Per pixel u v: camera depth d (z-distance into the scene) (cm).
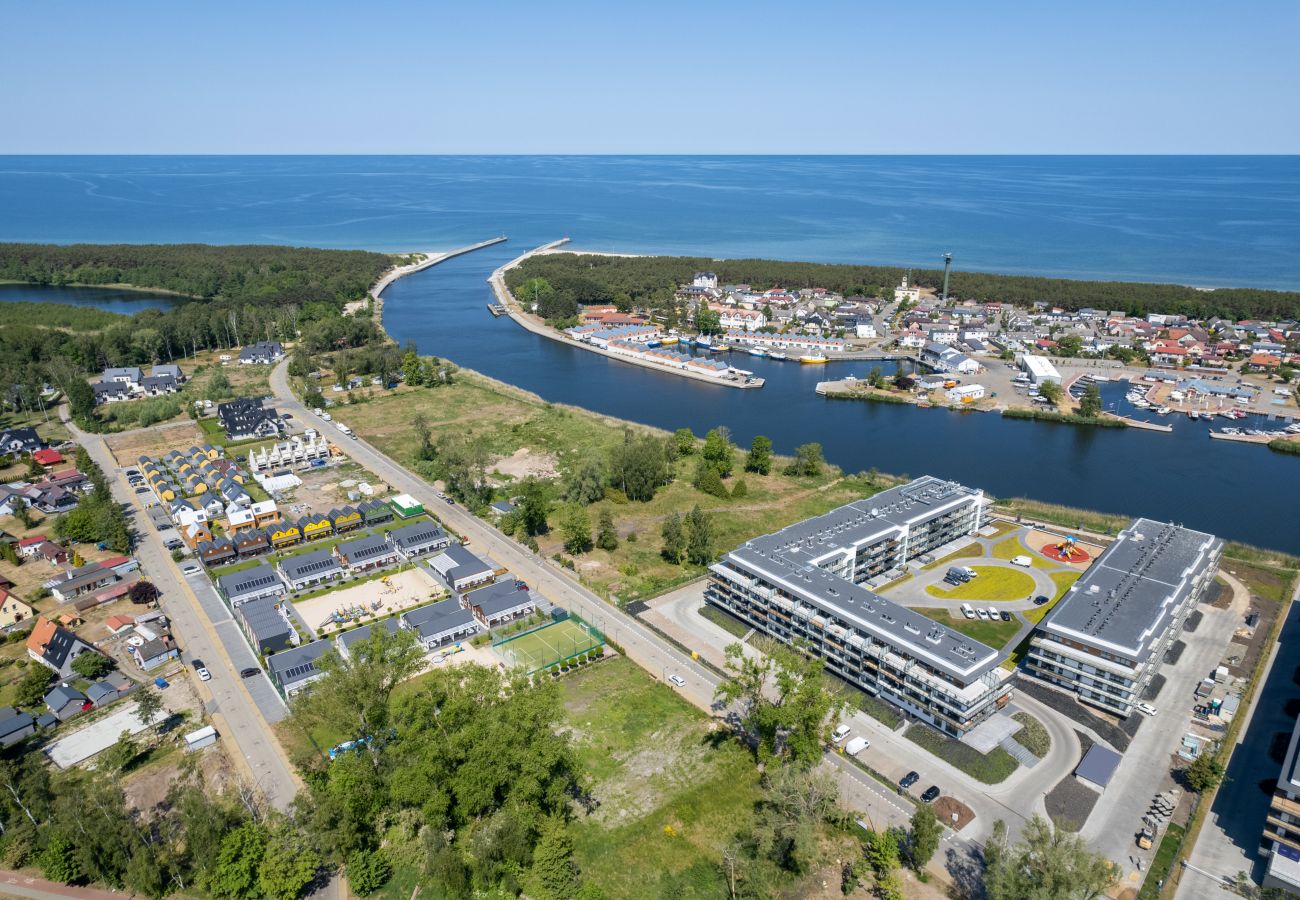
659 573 18875
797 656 13975
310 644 15325
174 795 12031
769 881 10650
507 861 10581
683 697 14412
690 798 12094
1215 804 11781
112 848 10394
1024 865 9688
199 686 14700
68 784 11400
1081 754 12812
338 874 10925
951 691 12888
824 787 11062
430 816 10775
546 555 19738
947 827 11388
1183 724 13450
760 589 16125
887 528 18175
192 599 17688
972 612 16662
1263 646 15450
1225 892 10312
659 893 10519
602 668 15250
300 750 12988
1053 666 14288
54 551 19262
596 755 12962
